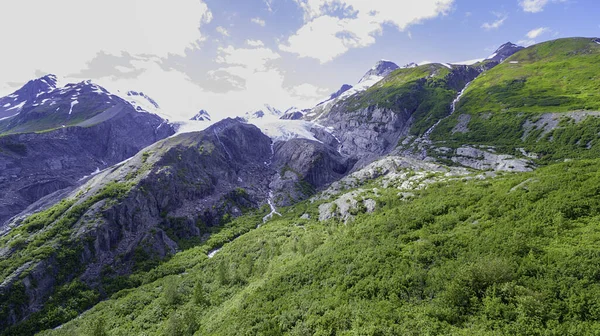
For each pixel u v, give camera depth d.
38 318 76.62
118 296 86.75
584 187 47.00
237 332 44.44
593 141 105.00
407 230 57.66
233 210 157.75
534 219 44.88
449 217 57.06
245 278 80.69
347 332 34.78
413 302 36.69
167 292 77.00
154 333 62.59
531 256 36.12
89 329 66.75
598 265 31.30
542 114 139.38
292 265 66.38
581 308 27.94
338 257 57.09
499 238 42.56
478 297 33.41
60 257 91.81
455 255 43.12
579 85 159.75
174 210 138.88
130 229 115.69
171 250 116.06
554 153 110.62
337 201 124.88
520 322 28.52
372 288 41.72
